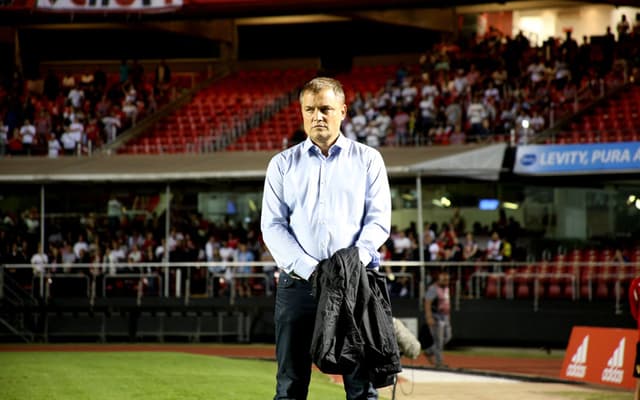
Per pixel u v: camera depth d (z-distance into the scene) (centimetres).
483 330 3008
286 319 786
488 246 3297
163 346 3092
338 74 4647
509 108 3759
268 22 5059
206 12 4194
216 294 3303
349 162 794
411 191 3697
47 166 3369
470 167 3000
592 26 4628
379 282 774
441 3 4066
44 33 5100
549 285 3073
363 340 749
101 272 3369
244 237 3459
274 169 802
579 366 2023
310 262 762
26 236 3584
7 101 4234
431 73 4175
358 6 4131
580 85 3916
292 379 789
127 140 4147
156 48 5178
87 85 4550
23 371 1744
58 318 3297
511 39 4284
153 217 3681
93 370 1806
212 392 1546
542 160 3131
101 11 4262
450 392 1812
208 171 3098
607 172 3047
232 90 4588
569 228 3578
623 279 2952
